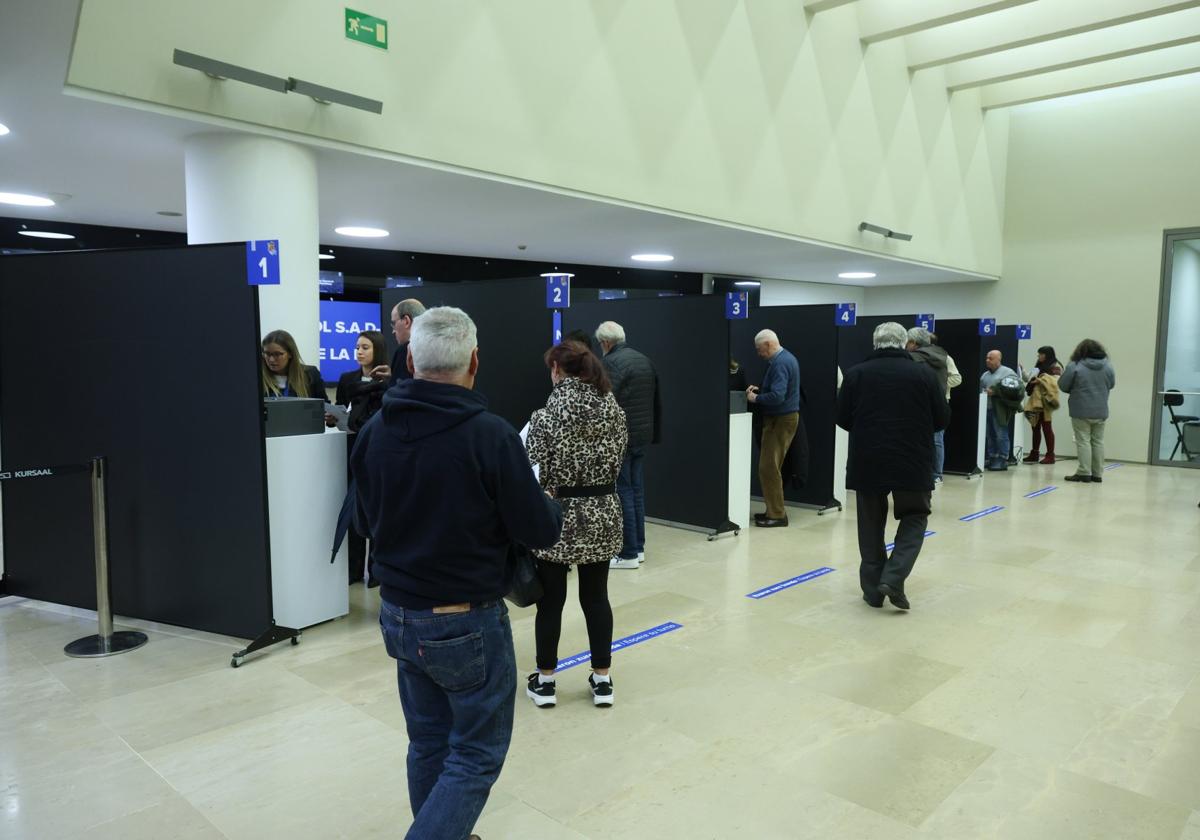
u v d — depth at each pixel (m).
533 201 6.29
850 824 2.35
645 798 2.48
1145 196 10.98
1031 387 10.59
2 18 2.89
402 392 1.82
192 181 4.58
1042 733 2.94
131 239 7.95
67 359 3.95
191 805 2.43
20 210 6.92
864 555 4.39
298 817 2.37
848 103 8.75
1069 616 4.29
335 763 2.68
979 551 5.74
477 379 5.40
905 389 4.15
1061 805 2.46
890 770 2.66
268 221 4.55
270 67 4.41
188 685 3.29
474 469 1.76
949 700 3.22
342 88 4.73
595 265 11.23
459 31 5.30
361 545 4.75
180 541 3.79
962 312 13.02
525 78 5.73
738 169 7.53
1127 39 8.85
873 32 8.69
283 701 3.15
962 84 10.20
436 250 9.55
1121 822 2.37
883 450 4.17
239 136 4.44
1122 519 6.93
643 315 6.47
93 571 4.05
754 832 2.31
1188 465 10.80
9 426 4.16
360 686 3.29
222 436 3.62
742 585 4.82
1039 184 11.88
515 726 2.97
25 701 3.13
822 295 13.95
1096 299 11.46
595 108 6.23
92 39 3.76
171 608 3.86
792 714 3.08
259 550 3.61
